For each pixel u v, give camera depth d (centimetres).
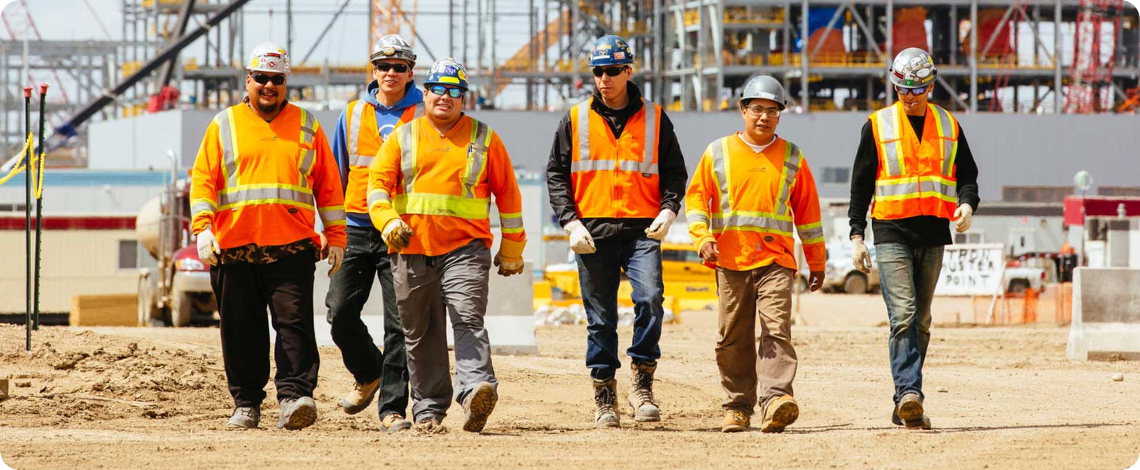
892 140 1945
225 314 1909
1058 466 1568
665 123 1989
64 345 2748
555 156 1997
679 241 8138
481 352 1877
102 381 2389
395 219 1841
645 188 1975
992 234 13438
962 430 1920
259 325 1922
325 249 1942
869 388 2827
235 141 1867
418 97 2008
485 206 1906
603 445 1747
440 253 1883
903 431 1898
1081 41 19900
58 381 2391
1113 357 3625
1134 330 3641
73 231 8025
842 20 19650
